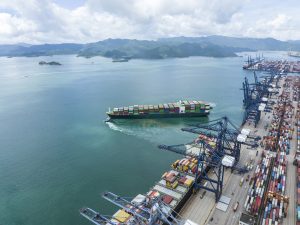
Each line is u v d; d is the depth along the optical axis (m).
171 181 66.81
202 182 72.62
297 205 61.91
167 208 55.19
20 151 103.44
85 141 113.88
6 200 71.06
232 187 70.19
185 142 111.50
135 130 128.62
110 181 80.06
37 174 85.00
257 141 99.31
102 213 65.25
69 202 70.06
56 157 97.81
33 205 68.88
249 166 80.06
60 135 121.94
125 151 102.50
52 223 62.34
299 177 72.88
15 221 63.00
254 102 158.25
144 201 57.31
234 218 58.53
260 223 56.75
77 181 80.38
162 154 99.38
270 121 127.81
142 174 84.12
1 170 87.81
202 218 58.69
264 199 64.62
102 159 95.62
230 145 91.50
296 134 109.12
